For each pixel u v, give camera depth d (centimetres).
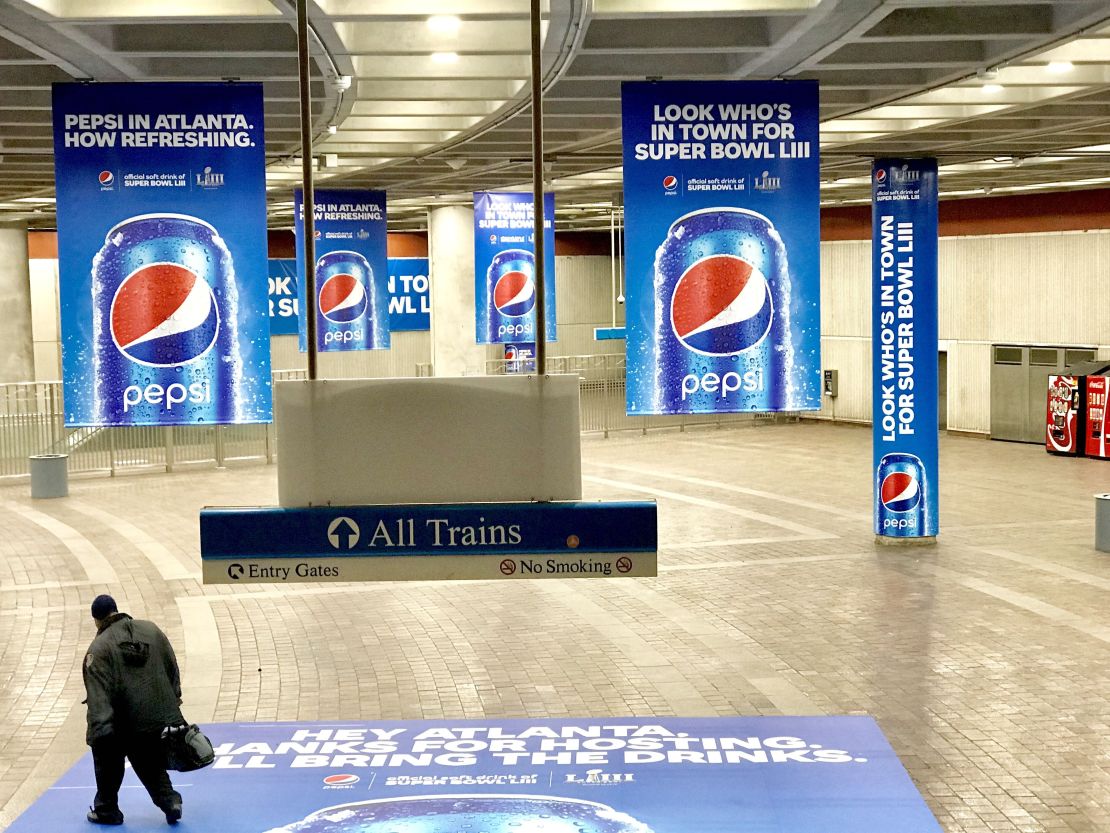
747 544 1842
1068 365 2877
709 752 982
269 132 1672
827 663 1233
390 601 1545
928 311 1762
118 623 863
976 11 1061
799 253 1056
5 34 1009
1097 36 1084
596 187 2595
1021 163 2197
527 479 808
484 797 898
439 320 3056
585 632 1373
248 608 1517
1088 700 1105
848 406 3453
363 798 901
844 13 976
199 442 2770
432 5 997
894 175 1745
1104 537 1742
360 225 2441
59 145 1012
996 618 1395
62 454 2511
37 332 3700
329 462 806
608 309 4588
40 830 859
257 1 974
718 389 1058
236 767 965
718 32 1099
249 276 1024
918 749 990
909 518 1797
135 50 1076
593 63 1229
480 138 1797
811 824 843
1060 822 847
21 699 1170
